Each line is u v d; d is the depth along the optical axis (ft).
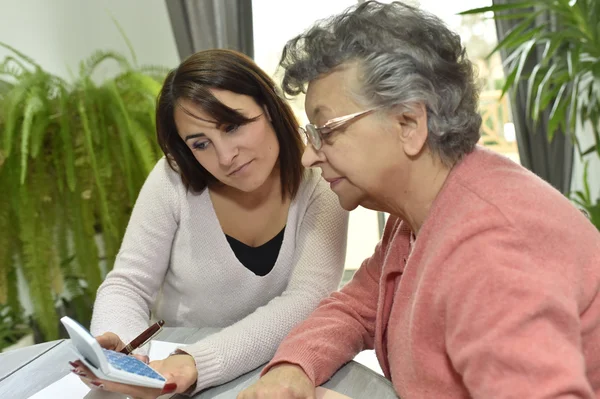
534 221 2.19
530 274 2.06
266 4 9.00
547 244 2.17
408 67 2.44
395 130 2.53
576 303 2.10
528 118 7.88
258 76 3.60
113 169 6.86
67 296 7.49
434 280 2.33
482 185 2.41
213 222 4.08
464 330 2.14
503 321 2.02
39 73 6.82
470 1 8.55
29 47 7.93
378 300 3.18
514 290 2.04
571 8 6.28
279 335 3.44
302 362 2.93
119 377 2.37
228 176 3.66
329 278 3.89
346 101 2.53
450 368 2.43
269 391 2.75
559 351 1.95
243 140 3.54
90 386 2.80
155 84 6.98
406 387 2.62
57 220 6.87
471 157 2.58
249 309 4.20
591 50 6.40
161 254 4.08
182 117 3.51
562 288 2.08
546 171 8.22
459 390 2.43
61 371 3.33
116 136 6.82
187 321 4.26
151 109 6.85
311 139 2.65
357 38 2.50
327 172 2.74
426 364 2.47
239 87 3.46
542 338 1.97
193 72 3.43
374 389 2.89
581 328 2.27
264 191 4.09
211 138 3.51
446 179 2.57
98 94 6.76
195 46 8.38
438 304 2.30
